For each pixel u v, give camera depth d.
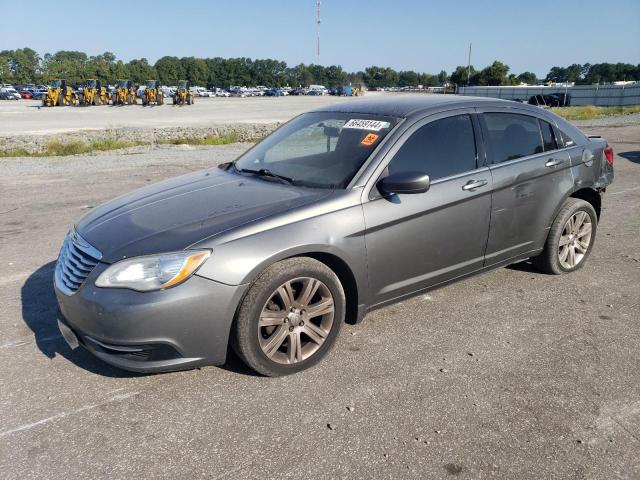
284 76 179.12
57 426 2.86
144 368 3.00
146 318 2.89
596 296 4.59
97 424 2.88
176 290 2.92
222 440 2.75
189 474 2.52
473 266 4.20
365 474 2.52
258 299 3.10
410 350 3.67
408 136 3.81
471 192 3.98
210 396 3.13
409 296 3.89
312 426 2.86
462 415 2.95
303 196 3.48
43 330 3.97
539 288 4.75
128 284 2.92
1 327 4.02
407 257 3.73
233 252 3.04
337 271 3.55
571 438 2.77
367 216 3.48
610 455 2.65
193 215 3.34
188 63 170.62
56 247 6.02
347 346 3.72
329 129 4.17
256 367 3.22
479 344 3.76
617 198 8.51
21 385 3.24
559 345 3.74
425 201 3.74
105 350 3.05
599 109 41.72
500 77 118.06
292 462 2.59
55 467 2.56
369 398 3.11
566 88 62.28
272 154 4.27
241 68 175.88
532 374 3.37
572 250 5.01
